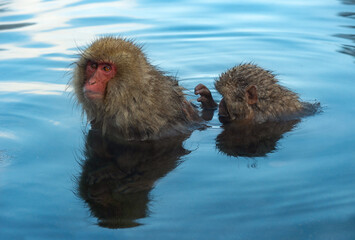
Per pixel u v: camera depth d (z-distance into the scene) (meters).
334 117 6.00
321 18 10.88
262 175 4.38
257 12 11.44
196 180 4.31
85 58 5.57
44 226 3.54
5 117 6.02
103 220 3.62
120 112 5.43
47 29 9.85
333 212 3.67
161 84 5.72
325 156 4.78
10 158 4.84
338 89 7.05
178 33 9.87
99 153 5.02
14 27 9.97
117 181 4.33
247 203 3.83
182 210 3.75
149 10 11.49
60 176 4.44
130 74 5.38
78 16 10.84
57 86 7.20
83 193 4.08
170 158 4.88
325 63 8.22
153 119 5.50
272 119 6.12
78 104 5.94
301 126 5.76
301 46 9.12
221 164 4.68
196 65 8.32
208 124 6.10
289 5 12.02
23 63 8.12
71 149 5.11
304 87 7.18
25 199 3.97
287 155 4.86
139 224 3.55
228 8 11.75
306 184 4.15
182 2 12.29
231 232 3.41
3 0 12.49
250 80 6.38
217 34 9.84
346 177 4.28
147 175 4.45
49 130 5.65
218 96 7.25
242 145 5.22
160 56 8.68
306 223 3.52
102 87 5.40
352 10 11.50
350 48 8.88
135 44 5.76
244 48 9.12
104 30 9.75
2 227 3.53
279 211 3.69
